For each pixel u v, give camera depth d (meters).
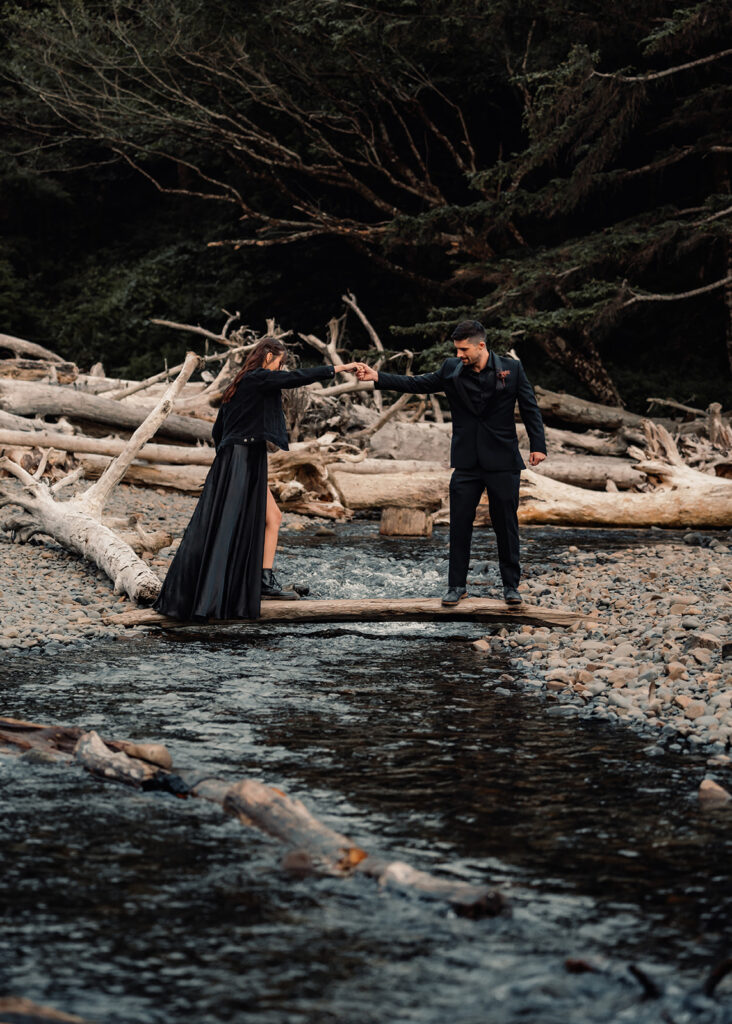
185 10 21.47
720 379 23.12
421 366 20.05
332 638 6.50
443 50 21.36
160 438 13.90
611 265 20.70
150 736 4.36
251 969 2.52
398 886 2.94
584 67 17.86
